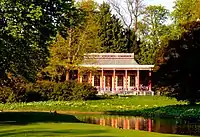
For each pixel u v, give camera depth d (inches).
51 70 2129.7
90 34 2174.0
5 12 899.4
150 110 1561.3
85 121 1226.0
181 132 989.2
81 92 1999.3
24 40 959.0
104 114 1473.9
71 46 2148.1
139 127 1090.7
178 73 1560.0
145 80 2871.6
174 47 1569.9
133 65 2728.8
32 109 1611.7
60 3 973.2
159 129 1049.5
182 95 1584.6
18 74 1061.1
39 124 920.3
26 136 694.5
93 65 2443.4
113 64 2817.4
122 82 2851.9
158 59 1657.2
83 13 1155.9
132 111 1550.2
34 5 915.4
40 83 1999.3
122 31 3484.3
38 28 954.7
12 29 900.6
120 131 812.0
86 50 2178.9
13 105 1723.7
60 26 1002.7
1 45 927.7
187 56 1535.4
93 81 2807.6
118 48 3390.7
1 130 786.8
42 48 1027.9
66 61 2146.9
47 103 1813.5
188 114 1379.2
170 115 1395.2
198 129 1053.8
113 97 2135.8
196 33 1544.0
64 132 758.5
